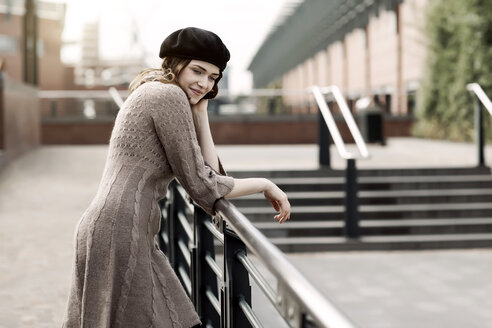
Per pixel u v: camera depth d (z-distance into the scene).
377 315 5.24
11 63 35.41
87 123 20.62
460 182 9.08
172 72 2.08
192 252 2.73
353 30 33.25
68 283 4.63
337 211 8.37
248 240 1.59
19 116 14.47
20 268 5.07
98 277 1.92
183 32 2.04
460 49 17.53
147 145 1.96
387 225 8.12
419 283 6.24
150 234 2.00
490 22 16.41
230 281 2.08
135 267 1.92
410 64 23.27
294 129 20.39
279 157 12.70
